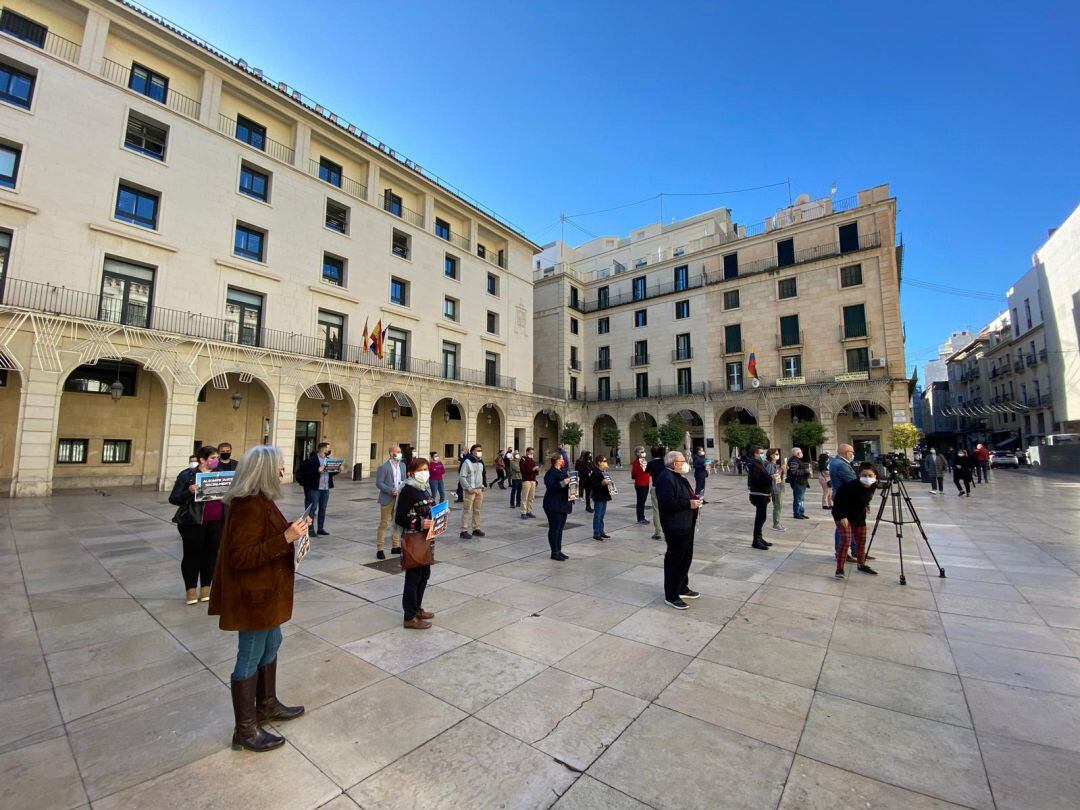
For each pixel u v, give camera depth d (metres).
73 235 15.89
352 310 24.42
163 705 3.11
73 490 16.70
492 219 33.12
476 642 4.14
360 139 25.06
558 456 7.43
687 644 4.10
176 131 18.64
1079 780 2.38
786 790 2.34
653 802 2.27
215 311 19.27
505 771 2.49
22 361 14.23
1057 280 33.72
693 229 41.56
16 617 4.65
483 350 31.95
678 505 5.06
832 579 6.13
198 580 5.40
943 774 2.44
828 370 30.92
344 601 5.25
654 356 39.12
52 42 16.55
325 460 9.05
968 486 15.56
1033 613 4.80
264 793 2.32
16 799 2.22
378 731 2.83
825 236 31.83
